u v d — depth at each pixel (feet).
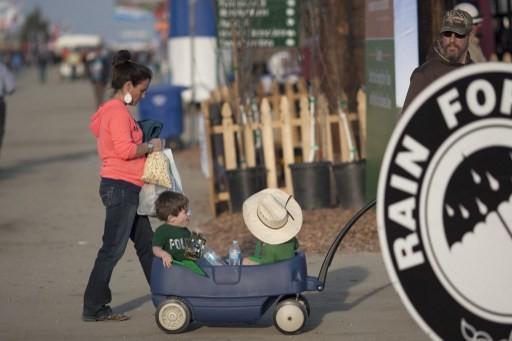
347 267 88.58
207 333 67.97
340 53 134.82
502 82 44.29
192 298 66.54
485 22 135.85
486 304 44.75
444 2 103.76
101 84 337.11
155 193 70.38
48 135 257.55
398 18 99.30
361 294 78.69
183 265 66.54
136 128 70.85
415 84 70.38
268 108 119.03
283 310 66.44
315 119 120.06
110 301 74.08
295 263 66.23
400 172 44.47
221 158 125.29
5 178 166.81
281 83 185.57
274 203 67.10
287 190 119.75
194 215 120.26
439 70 70.08
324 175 114.01
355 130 123.85
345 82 134.62
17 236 111.45
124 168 69.92
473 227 44.62
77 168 179.32
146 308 76.28
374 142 108.99
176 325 67.00
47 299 80.43
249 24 128.77
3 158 200.44
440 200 44.55
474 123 44.47
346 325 69.10
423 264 44.57
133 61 71.61
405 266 44.55
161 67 487.61
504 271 44.62
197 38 259.39
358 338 65.51
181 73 264.72
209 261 68.49
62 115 339.16
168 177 70.38
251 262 67.92
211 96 150.10
